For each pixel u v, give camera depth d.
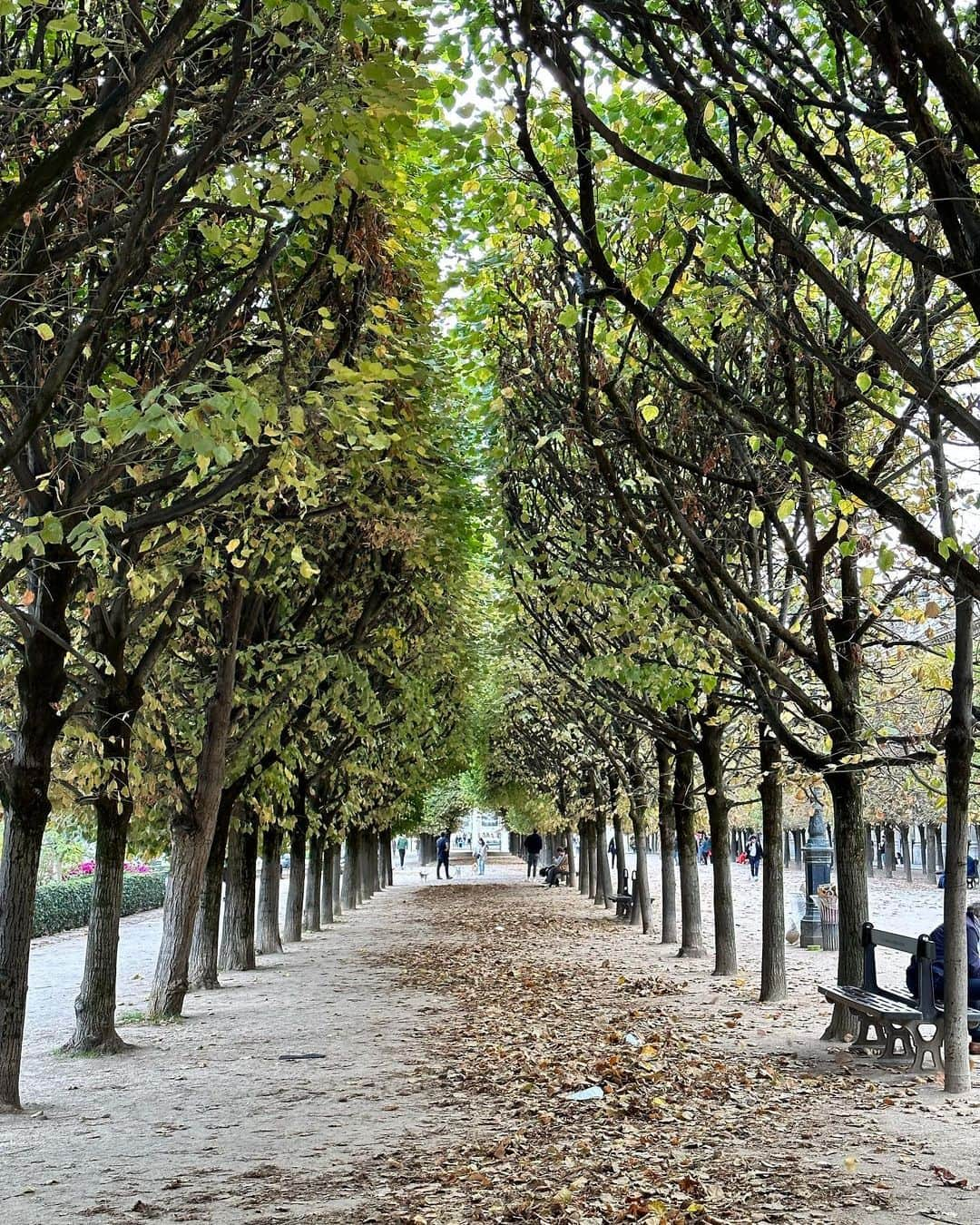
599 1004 15.06
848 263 9.00
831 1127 8.29
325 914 31.78
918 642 10.79
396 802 32.12
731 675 11.59
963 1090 9.32
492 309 11.44
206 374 9.21
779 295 8.16
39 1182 7.49
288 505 12.09
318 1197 7.01
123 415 5.16
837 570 11.79
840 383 9.56
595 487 11.85
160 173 7.22
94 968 12.84
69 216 7.07
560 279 9.44
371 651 18.06
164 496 10.27
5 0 5.56
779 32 6.65
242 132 6.82
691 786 20.98
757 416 6.72
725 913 17.77
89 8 7.18
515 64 6.66
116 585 10.72
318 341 9.62
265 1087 10.60
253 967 20.67
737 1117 8.66
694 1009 14.39
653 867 68.44
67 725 10.84
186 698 16.12
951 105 4.33
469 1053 12.02
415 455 12.89
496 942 24.80
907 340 8.55
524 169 8.77
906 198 7.61
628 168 7.80
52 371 6.18
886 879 55.41
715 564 9.48
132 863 44.53
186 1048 12.86
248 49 6.54
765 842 15.21
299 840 26.44
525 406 11.75
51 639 9.88
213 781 15.48
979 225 5.00
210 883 18.36
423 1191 7.03
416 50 6.32
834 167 8.70
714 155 5.94
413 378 12.29
